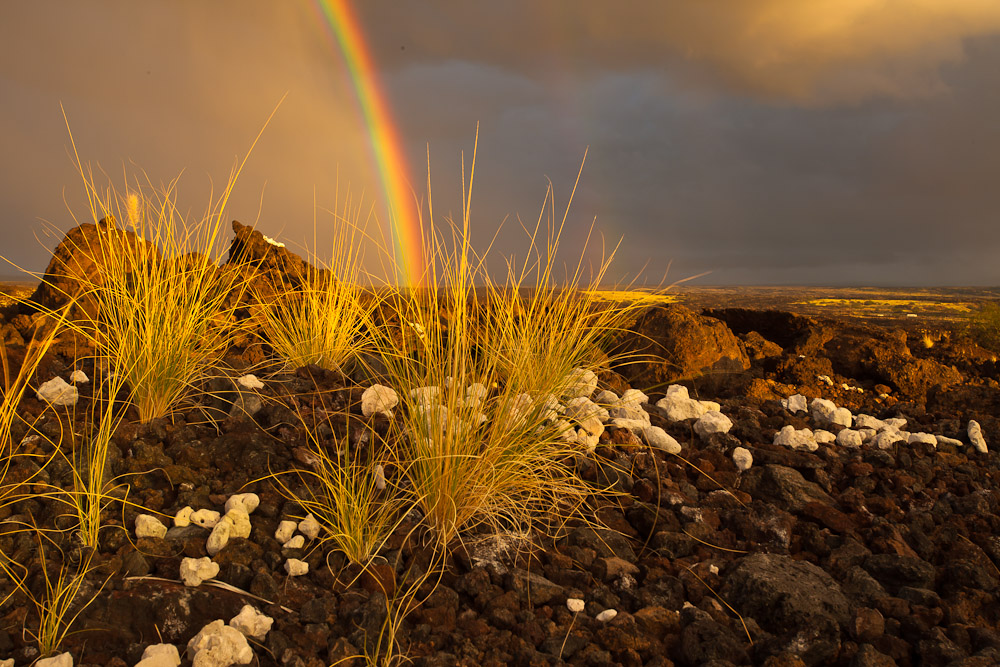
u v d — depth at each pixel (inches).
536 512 70.3
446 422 66.2
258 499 65.1
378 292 86.1
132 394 78.3
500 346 79.3
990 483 83.5
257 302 115.6
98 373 86.3
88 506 60.1
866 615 55.0
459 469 64.6
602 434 86.0
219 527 58.9
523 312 84.1
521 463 68.9
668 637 54.1
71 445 71.2
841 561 64.7
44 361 87.5
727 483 79.0
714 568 63.0
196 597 52.7
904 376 133.4
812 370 135.3
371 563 58.5
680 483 77.7
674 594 59.2
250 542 59.6
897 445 92.3
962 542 69.0
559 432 75.2
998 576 64.4
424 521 65.7
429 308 72.7
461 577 58.5
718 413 92.9
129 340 81.4
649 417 96.0
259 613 51.6
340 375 95.3
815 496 76.7
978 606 58.9
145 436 74.4
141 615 51.8
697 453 85.2
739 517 71.1
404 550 61.5
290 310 110.9
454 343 69.9
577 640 51.6
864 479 81.0
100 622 50.8
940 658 51.4
